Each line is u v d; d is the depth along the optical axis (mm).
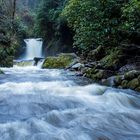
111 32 10758
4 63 16141
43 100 6715
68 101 6719
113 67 10195
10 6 21812
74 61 15078
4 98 6816
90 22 11188
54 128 4820
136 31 9883
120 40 11281
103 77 10102
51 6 28469
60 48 26734
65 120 5285
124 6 10297
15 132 4504
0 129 4602
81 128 4879
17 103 6348
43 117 5363
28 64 18672
